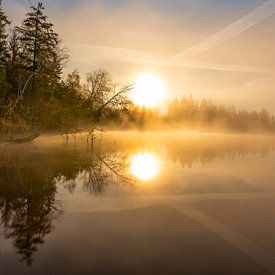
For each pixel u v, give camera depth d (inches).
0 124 1011.3
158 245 306.8
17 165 725.9
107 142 1571.1
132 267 266.7
